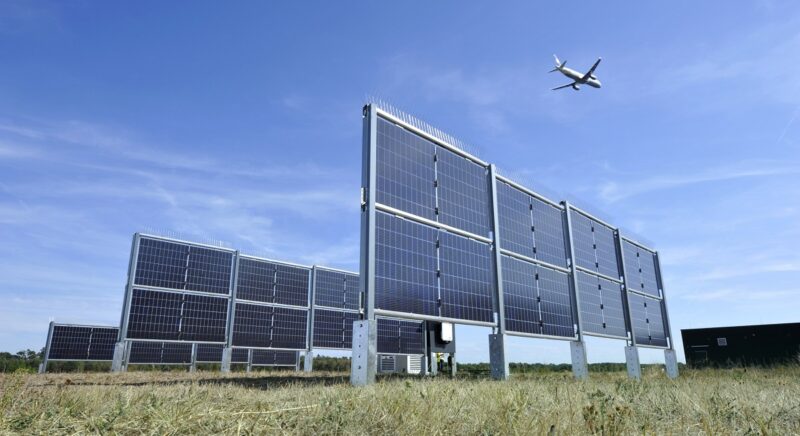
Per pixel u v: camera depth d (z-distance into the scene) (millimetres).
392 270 14133
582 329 23516
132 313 26891
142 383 14062
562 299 23094
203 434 4891
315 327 36031
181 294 29203
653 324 31922
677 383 12891
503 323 18188
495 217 19266
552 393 9078
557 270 23500
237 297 31797
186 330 28906
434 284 15586
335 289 38281
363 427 5367
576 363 22938
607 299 27344
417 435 5195
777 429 5992
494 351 18031
